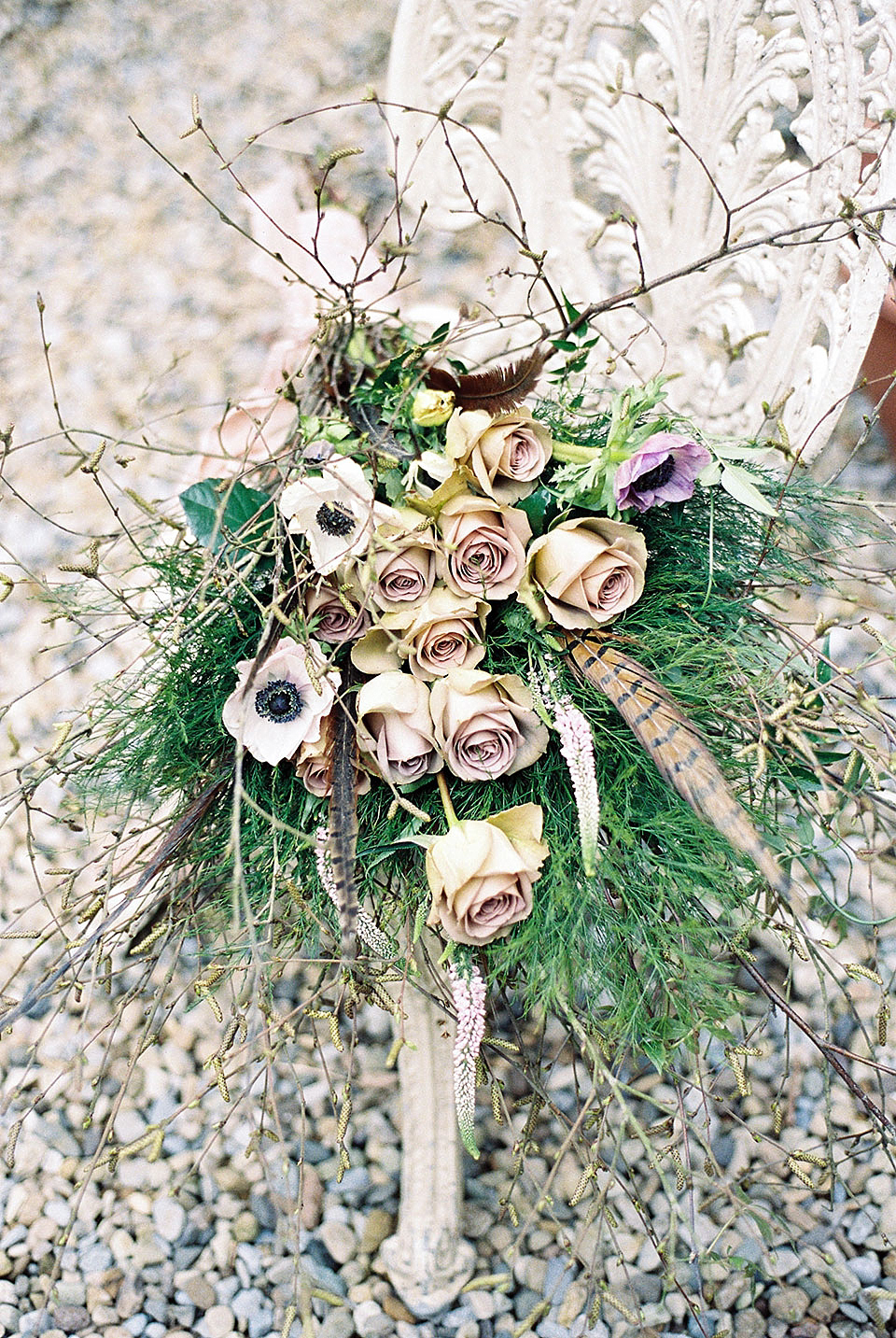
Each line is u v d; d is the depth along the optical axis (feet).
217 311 8.13
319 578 2.81
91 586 3.64
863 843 5.23
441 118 3.19
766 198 4.04
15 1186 4.77
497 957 2.78
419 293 7.91
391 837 2.84
